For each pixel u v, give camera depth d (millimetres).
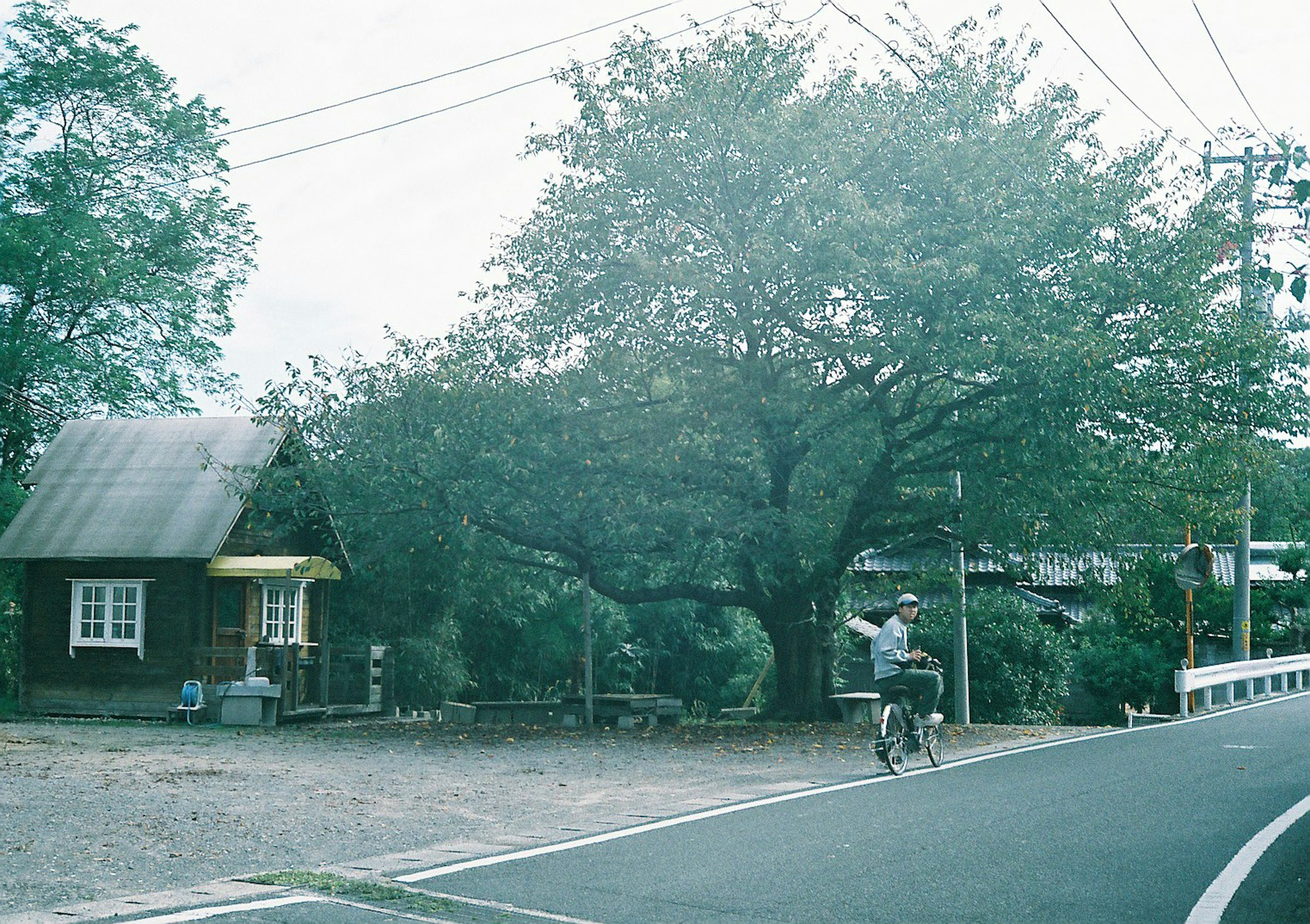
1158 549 21688
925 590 21734
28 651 23516
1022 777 12367
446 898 7070
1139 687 34219
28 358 31672
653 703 22547
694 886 7340
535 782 13047
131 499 23859
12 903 7078
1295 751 14500
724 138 18688
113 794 11664
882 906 6828
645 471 19016
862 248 17391
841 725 20812
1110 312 18719
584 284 19875
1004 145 19062
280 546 25016
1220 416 18766
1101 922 6492
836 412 18953
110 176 33562
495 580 25109
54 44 32688
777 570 20531
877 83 19859
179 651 22641
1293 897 7078
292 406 20578
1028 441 17750
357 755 16047
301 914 6656
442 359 20359
